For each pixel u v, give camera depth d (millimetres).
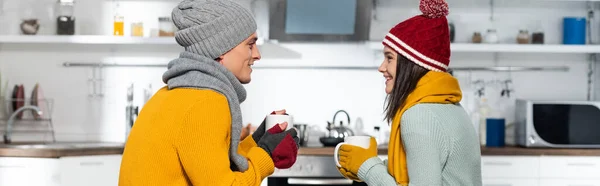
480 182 2465
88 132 5781
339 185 5098
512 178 5258
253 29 2330
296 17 5629
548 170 5266
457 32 5801
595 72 5859
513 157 5258
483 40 5648
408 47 2369
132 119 5629
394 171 2365
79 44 5762
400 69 2393
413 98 2350
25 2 5715
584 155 5277
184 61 2268
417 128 2270
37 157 4879
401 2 5793
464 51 5738
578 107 5406
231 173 2152
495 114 5723
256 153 2266
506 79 5832
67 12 5543
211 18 2260
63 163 4867
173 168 2184
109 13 5766
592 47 5520
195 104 2162
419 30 2379
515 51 5508
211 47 2258
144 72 5777
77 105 5773
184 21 2277
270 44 5773
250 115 5781
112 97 5777
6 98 5734
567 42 5641
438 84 2350
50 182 4871
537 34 5645
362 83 5805
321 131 5797
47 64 5758
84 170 4984
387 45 2424
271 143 2312
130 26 5758
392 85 2428
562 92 5852
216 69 2242
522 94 5840
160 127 2184
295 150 2359
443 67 2412
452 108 2367
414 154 2268
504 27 5812
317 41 5762
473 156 2375
